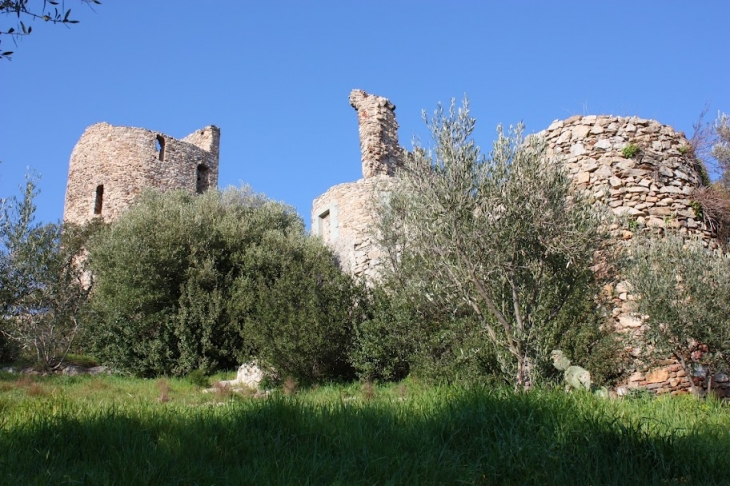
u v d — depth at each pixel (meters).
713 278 9.65
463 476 4.98
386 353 13.23
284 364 13.70
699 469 5.11
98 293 17.98
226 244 19.48
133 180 30.58
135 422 6.08
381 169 21.44
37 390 11.14
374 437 5.70
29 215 16.86
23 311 16.45
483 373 10.37
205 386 14.09
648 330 10.30
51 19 4.86
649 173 12.92
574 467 5.09
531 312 8.40
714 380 11.34
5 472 4.71
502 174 8.57
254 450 5.43
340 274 15.26
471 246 8.37
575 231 8.32
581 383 8.49
